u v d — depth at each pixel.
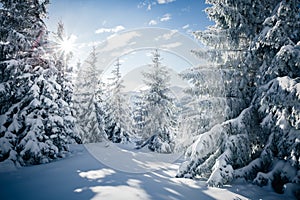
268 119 7.31
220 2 9.29
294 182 6.68
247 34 9.02
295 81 6.57
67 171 10.19
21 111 12.28
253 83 9.02
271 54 7.98
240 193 6.92
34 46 13.36
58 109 13.38
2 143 11.20
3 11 12.66
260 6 8.82
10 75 11.86
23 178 9.26
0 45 12.15
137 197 6.38
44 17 14.18
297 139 6.48
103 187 7.30
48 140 12.70
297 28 7.59
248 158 8.20
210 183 7.34
